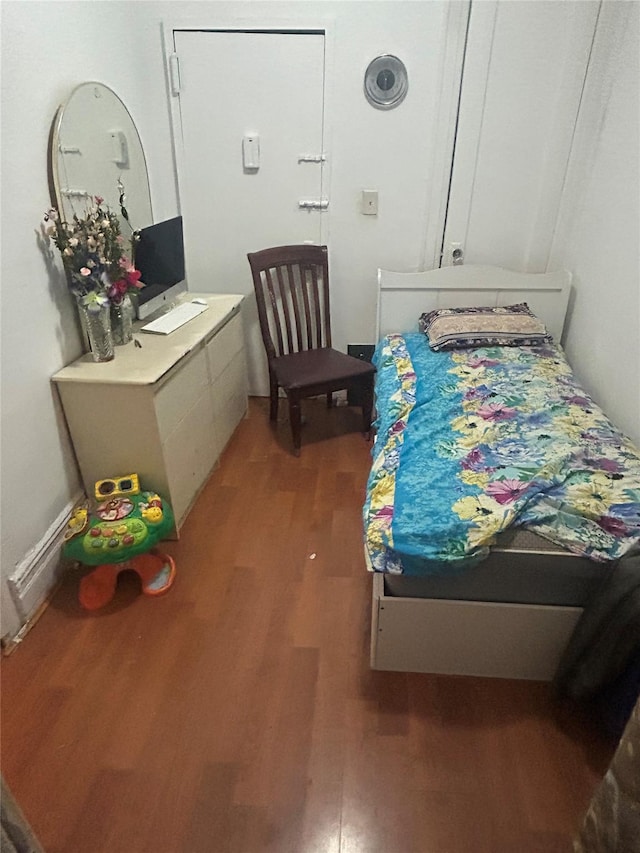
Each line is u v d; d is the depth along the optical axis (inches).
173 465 87.2
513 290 112.9
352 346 128.6
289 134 108.9
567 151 104.6
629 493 60.6
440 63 100.7
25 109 70.2
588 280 103.0
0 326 67.4
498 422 77.9
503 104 103.0
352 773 56.9
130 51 99.0
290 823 52.8
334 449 114.7
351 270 120.6
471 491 62.1
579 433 74.1
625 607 52.7
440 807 54.1
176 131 109.9
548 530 57.6
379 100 104.3
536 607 60.8
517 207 111.5
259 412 130.0
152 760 58.1
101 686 65.9
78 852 50.8
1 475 68.5
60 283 79.9
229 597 78.4
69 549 74.8
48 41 74.3
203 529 91.7
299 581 81.2
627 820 38.5
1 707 63.6
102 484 81.6
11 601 70.9
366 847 51.1
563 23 95.9
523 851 50.8
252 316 126.4
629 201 88.4
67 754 58.6
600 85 97.9
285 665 68.4
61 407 81.0
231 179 113.4
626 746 38.8
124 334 88.7
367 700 64.2
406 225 115.2
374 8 97.8
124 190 98.3
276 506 97.3
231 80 105.1
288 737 60.3
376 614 62.8
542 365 97.0
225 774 56.8
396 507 61.1
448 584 61.2
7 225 67.9
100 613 75.9
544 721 61.9
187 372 90.4
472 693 65.1
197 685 65.9
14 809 34.5
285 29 100.4
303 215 115.8
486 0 95.3
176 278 107.5
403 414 83.2
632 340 85.0
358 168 110.7
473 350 103.7
